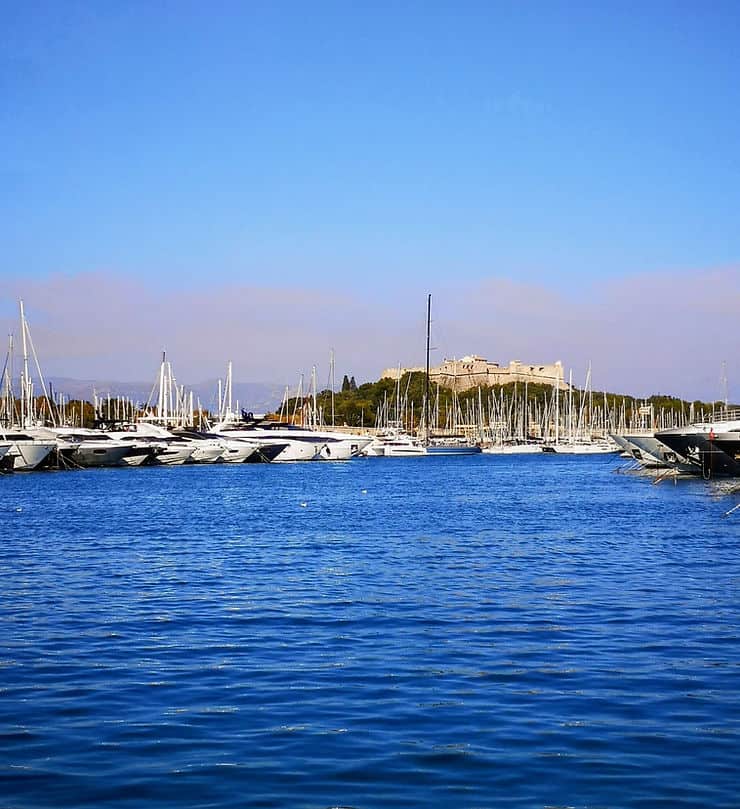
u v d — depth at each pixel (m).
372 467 152.25
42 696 19.78
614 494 85.25
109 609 29.56
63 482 105.75
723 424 87.25
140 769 15.54
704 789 14.59
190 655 23.38
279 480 112.62
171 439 143.75
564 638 25.11
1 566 39.53
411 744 16.62
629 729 17.39
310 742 16.75
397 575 36.62
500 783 14.88
